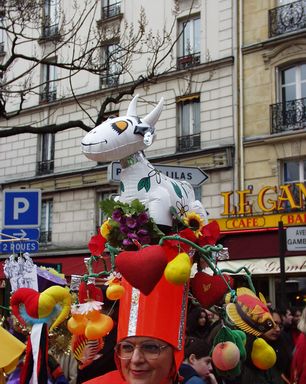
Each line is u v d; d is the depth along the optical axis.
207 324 6.24
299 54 17.95
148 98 20.75
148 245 2.98
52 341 4.55
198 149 19.41
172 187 3.51
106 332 2.97
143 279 2.64
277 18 18.50
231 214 17.83
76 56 21.67
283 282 7.71
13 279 5.01
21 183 24.19
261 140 18.17
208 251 3.09
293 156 17.64
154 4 20.91
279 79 18.48
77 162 22.75
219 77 19.36
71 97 22.47
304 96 18.03
